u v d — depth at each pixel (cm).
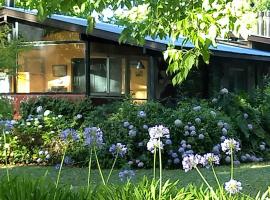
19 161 1131
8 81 1520
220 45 1841
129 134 1046
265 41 2145
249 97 1350
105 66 1523
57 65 1526
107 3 561
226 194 454
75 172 966
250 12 480
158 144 462
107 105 1243
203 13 481
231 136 1133
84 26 1433
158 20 536
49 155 1102
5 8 1511
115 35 1398
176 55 509
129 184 461
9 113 708
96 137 525
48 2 532
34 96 1457
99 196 440
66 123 1176
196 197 437
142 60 1517
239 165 1078
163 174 923
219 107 1244
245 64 1912
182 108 1173
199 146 1079
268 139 1255
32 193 446
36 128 1138
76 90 1499
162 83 1544
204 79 1670
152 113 1117
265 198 468
